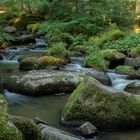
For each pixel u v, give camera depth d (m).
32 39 14.79
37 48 13.70
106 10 15.66
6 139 3.37
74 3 16.22
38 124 5.11
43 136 4.57
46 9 18.77
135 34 13.40
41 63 9.88
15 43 14.31
